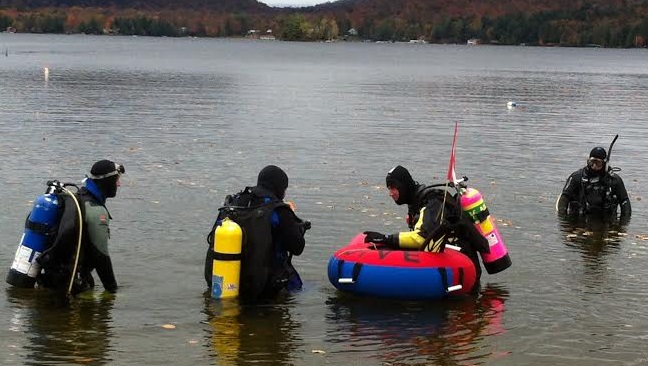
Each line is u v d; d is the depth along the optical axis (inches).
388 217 433.4
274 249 301.0
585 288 322.0
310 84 1679.4
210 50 4785.9
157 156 621.6
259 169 574.9
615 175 458.9
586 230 423.5
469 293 311.6
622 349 258.7
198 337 261.6
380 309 292.2
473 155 675.4
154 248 362.6
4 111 929.5
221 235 294.4
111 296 298.4
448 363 245.1
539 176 583.5
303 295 305.7
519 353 254.1
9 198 451.5
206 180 525.7
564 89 1699.1
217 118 922.1
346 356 249.0
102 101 1104.8
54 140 692.7
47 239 300.2
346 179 543.8
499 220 441.1
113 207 438.6
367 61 3516.2
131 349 250.1
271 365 240.7
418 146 721.0
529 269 346.9
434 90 1567.4
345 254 306.3
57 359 240.5
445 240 302.8
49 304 288.4
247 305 293.0
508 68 3043.8
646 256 373.4
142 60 2915.8
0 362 236.5
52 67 2143.2
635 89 1738.4
